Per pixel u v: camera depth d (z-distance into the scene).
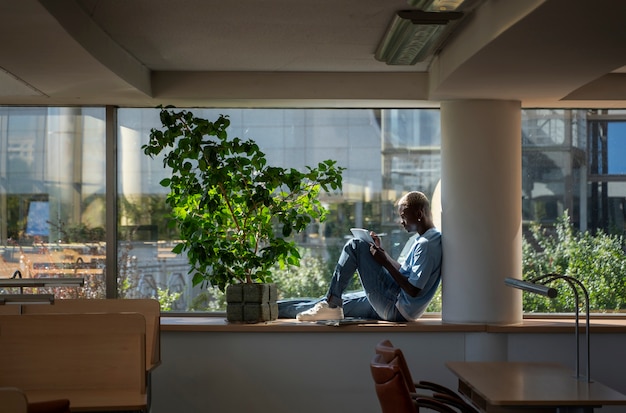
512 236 6.50
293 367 6.43
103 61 5.35
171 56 6.10
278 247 6.51
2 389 3.21
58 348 4.73
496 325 6.40
